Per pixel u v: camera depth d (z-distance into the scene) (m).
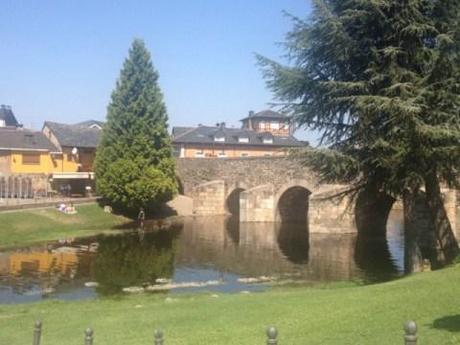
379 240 38.97
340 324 11.07
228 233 42.75
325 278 25.00
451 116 18.48
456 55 18.30
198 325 12.75
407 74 18.98
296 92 21.28
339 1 20.48
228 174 56.19
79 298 20.42
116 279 24.55
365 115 19.45
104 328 13.31
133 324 13.54
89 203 49.53
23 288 22.31
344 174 21.52
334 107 21.02
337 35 19.36
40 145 56.72
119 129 49.84
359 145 20.84
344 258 31.12
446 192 37.34
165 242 37.31
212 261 29.95
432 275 17.08
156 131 50.47
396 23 19.05
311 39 20.30
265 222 50.28
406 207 21.39
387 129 19.55
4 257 29.84
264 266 28.42
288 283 23.75
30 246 33.91
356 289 16.33
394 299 13.15
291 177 48.91
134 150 49.12
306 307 13.77
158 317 14.27
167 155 51.69
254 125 95.00
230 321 12.86
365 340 9.48
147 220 50.53
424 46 19.33
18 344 12.31
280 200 50.62
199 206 56.84
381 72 19.64
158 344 6.39
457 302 11.90
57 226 41.34
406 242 21.50
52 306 18.31
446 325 9.84
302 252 33.34
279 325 11.83
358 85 19.25
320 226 41.94
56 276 24.97
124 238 38.72
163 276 25.48
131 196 48.06
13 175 52.78
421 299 12.70
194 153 79.94
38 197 52.56
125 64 51.00
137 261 29.59
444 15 19.08
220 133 81.44
